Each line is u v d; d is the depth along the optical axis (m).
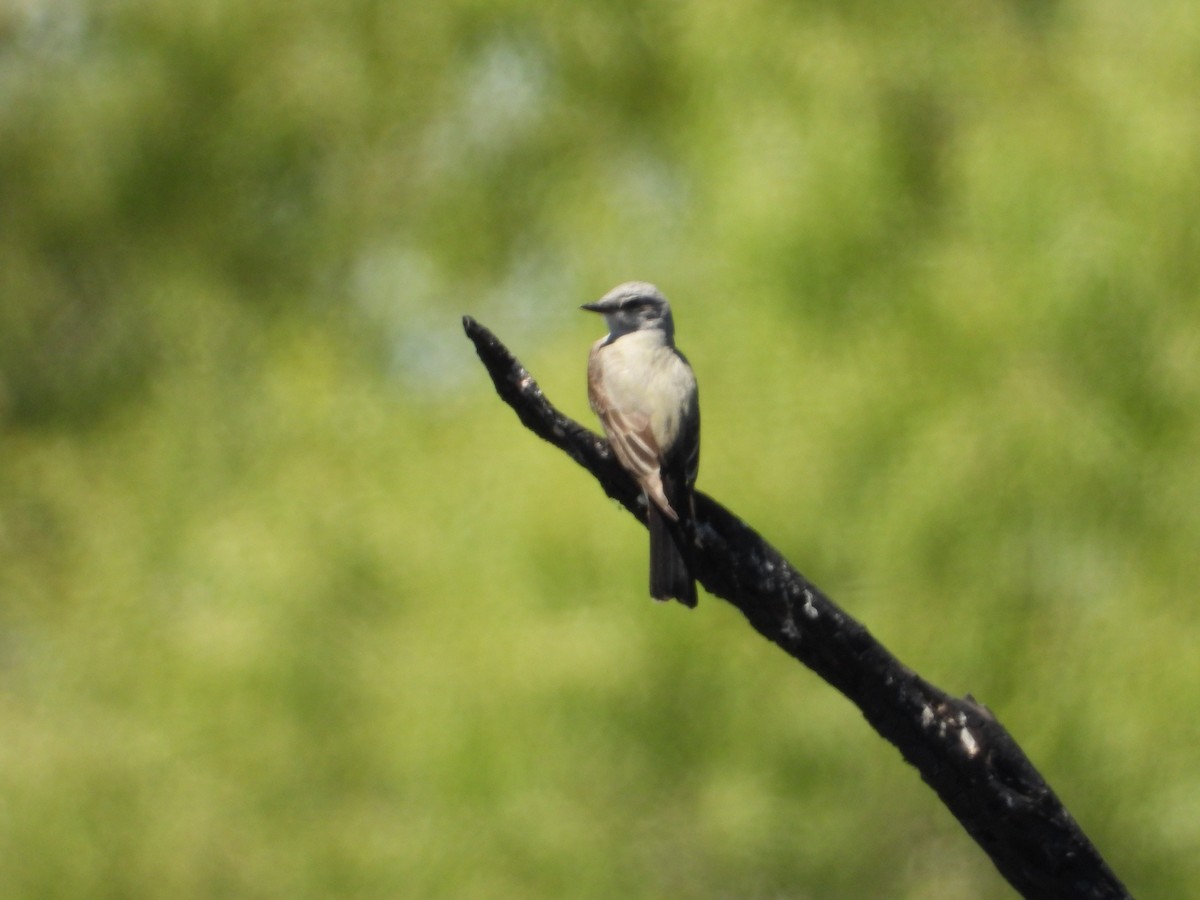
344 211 17.86
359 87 17.36
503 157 16.45
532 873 11.38
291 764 12.06
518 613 11.57
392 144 17.69
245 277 18.08
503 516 11.86
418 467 12.80
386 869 11.55
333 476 13.19
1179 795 11.48
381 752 11.89
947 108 12.74
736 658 11.79
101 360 19.17
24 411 19.66
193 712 12.19
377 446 13.31
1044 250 11.62
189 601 13.09
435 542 12.26
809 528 11.24
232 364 16.69
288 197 18.34
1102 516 11.45
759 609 5.17
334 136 17.86
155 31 18.50
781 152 12.20
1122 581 11.59
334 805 12.01
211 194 18.42
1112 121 11.93
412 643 11.93
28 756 12.54
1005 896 14.12
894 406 11.48
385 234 17.62
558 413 6.39
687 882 12.60
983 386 11.55
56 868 12.15
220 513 13.59
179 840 11.94
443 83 17.09
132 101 18.67
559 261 14.26
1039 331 11.49
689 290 12.75
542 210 15.50
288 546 12.56
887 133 12.41
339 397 13.91
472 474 12.38
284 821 11.97
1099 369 11.53
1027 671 11.55
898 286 11.97
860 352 11.70
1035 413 11.29
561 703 11.23
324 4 17.89
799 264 11.80
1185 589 11.55
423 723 11.52
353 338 16.44
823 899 12.82
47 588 16.50
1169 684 11.38
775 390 11.59
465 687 11.45
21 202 19.38
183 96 18.56
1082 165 11.78
